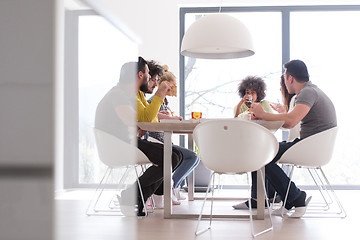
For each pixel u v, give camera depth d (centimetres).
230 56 418
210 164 281
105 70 116
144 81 394
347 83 686
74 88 89
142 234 269
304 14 692
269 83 693
